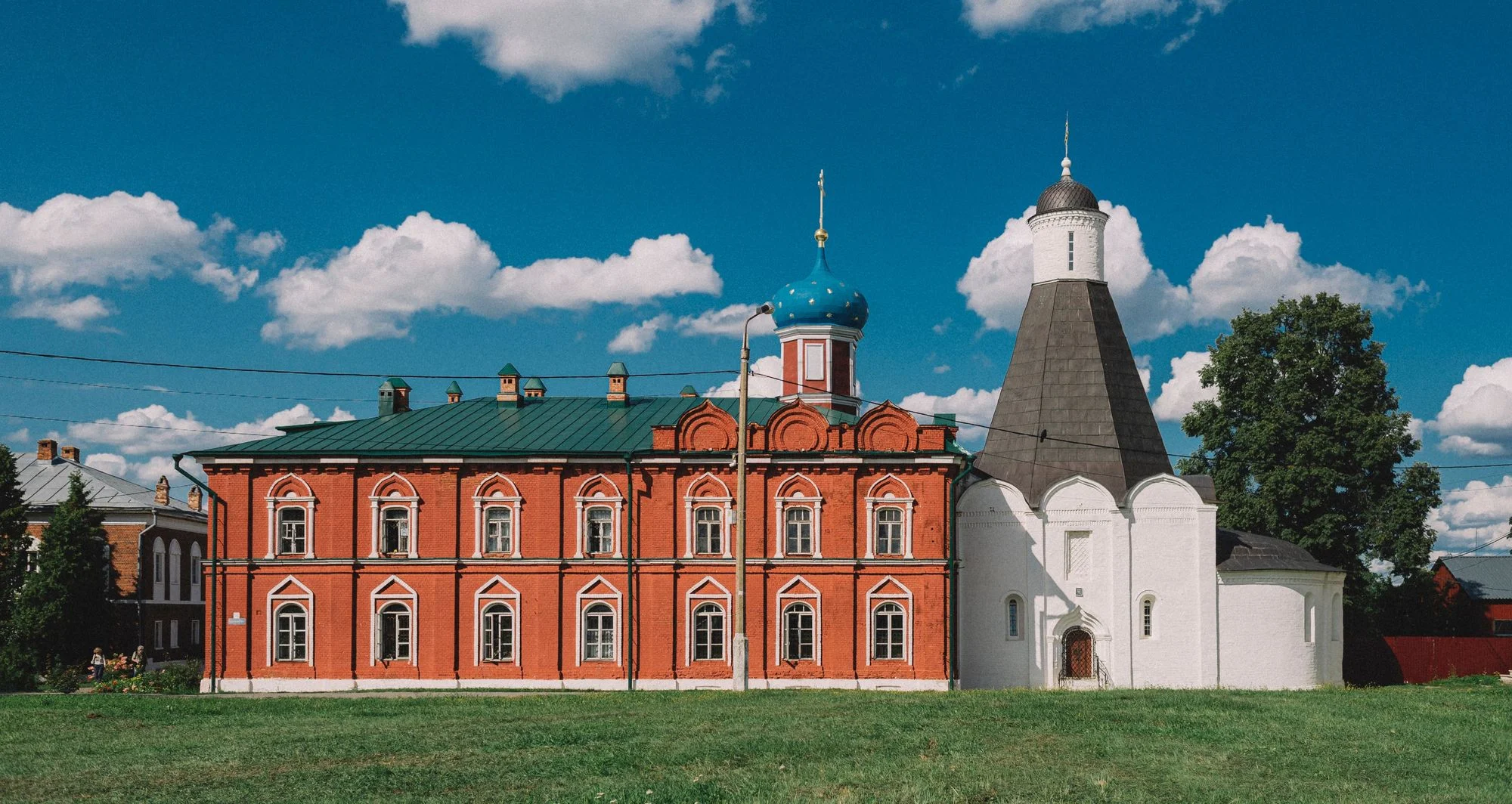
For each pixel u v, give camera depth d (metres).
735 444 47.78
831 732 26.59
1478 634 82.81
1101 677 48.94
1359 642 58.72
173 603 74.56
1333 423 59.72
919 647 46.50
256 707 34.06
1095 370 52.44
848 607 46.78
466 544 47.81
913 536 47.09
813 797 20.17
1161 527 49.75
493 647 47.56
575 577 47.50
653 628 47.09
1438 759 23.86
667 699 35.62
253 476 48.38
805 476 47.44
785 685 46.44
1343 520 58.88
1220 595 49.56
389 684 47.16
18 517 62.59
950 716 29.34
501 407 53.88
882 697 35.19
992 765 22.83
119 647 65.56
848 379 56.19
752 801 19.83
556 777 22.17
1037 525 50.03
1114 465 50.91
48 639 60.16
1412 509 58.88
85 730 29.28
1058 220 54.62
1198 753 24.23
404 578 47.72
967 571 50.28
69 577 61.03
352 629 47.50
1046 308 54.09
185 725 30.06
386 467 48.12
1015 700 33.31
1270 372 61.66
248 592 47.75
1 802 20.67
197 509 81.50
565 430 50.75
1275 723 28.22
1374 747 25.05
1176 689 41.03
